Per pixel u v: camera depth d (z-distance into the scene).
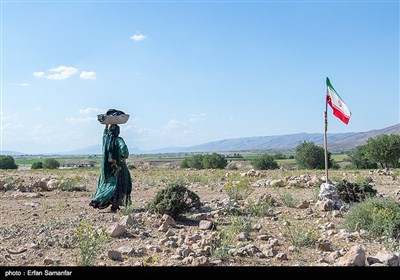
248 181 24.31
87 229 9.18
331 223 11.09
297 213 13.20
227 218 12.23
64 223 11.21
